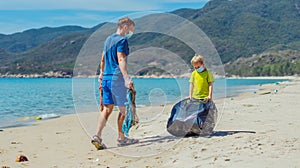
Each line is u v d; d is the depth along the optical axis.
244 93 19.44
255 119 7.05
